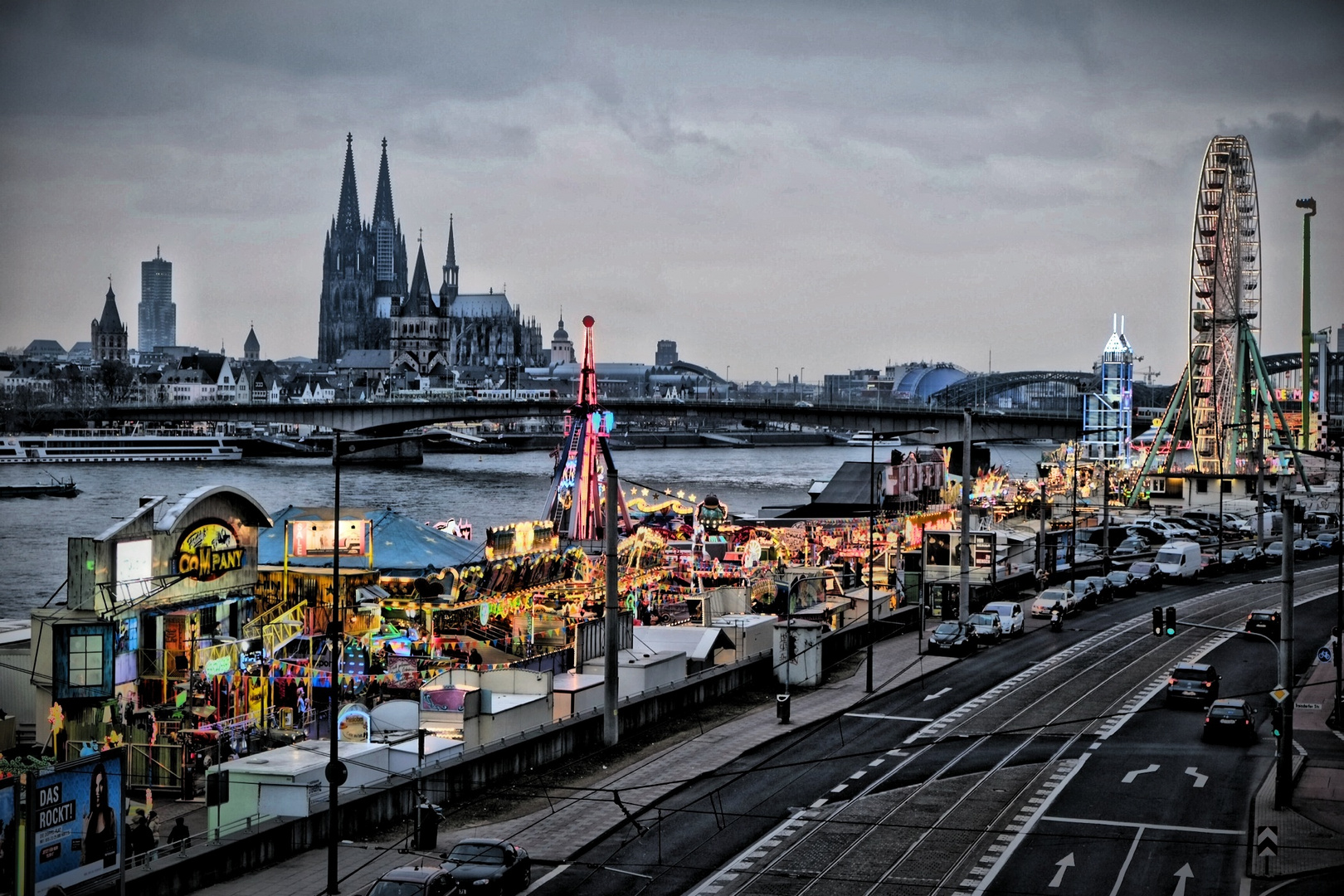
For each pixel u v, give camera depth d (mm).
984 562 125562
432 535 98125
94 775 47906
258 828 55125
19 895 45719
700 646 92750
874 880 52812
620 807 63188
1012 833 58875
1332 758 72438
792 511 178500
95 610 66250
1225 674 94688
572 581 95438
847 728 79625
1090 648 105188
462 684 74625
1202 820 60906
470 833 59688
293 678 72438
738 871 54094
